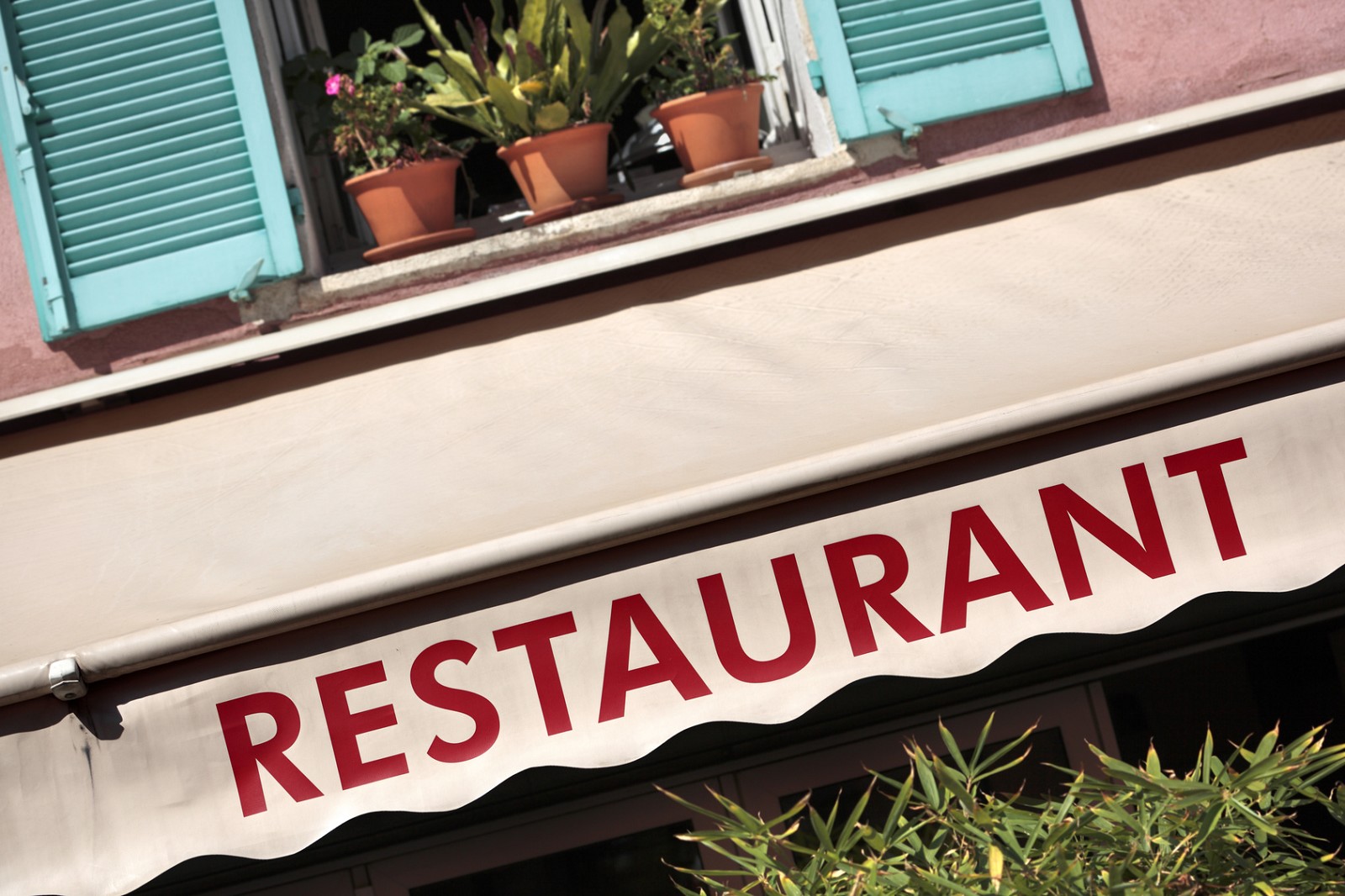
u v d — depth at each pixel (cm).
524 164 413
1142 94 421
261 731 243
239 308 398
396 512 285
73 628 261
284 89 418
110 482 330
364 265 436
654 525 244
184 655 242
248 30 398
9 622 270
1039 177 407
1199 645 394
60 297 388
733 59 463
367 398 346
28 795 239
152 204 394
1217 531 250
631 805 376
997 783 388
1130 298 309
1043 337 297
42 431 368
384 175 403
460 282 404
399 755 243
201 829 239
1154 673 395
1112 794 286
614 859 377
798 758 380
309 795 241
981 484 251
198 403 365
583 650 245
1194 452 253
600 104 420
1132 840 266
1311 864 279
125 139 394
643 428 297
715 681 244
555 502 268
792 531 248
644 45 421
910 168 415
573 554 245
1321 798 280
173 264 392
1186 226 342
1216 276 311
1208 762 276
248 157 396
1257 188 357
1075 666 392
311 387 360
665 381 319
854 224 400
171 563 285
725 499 245
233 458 330
